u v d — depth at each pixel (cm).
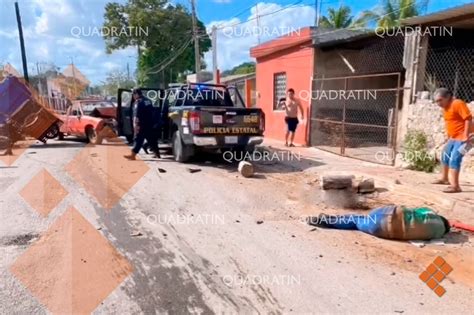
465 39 1077
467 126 577
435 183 670
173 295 325
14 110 1271
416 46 863
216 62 1839
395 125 890
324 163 933
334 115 1262
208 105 1011
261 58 1568
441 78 1066
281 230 480
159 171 826
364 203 597
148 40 3319
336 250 419
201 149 948
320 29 1213
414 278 357
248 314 298
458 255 407
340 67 1252
